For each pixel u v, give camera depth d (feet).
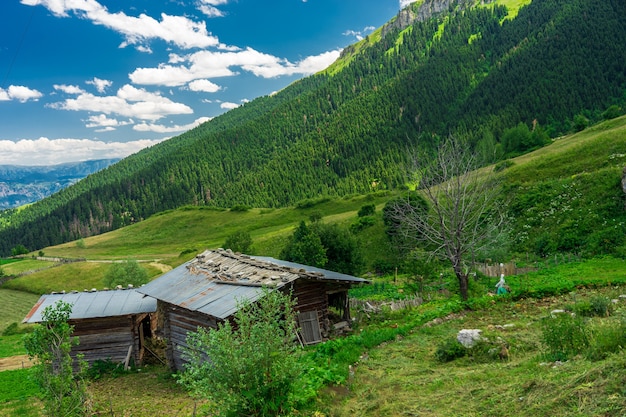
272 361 34.19
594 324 46.88
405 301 95.55
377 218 230.89
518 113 645.10
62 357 44.68
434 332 63.93
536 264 129.29
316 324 76.38
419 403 37.17
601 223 138.00
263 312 37.04
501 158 361.71
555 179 176.04
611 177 153.79
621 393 26.07
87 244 523.70
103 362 87.76
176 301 74.08
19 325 200.03
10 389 89.40
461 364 48.26
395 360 52.95
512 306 73.36
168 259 357.82
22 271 349.41
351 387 44.65
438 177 97.09
